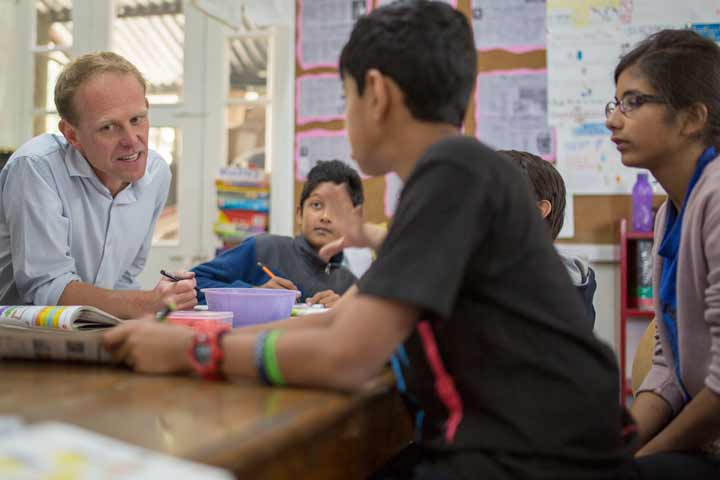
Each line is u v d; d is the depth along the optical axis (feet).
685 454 3.26
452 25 2.61
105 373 2.54
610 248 9.34
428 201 2.23
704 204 3.34
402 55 2.51
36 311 3.23
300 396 2.14
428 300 2.09
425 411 2.49
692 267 3.45
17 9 11.43
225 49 10.84
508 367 2.29
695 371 3.56
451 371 2.36
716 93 3.47
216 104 10.87
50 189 5.23
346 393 2.21
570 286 2.48
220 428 1.72
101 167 5.30
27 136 11.46
